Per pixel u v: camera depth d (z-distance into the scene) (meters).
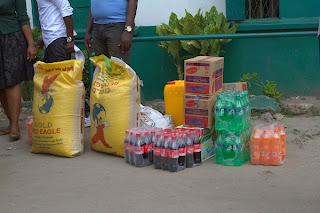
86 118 6.10
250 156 4.59
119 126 4.72
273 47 7.02
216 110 4.48
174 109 5.39
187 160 4.45
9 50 5.31
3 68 5.30
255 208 3.55
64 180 4.21
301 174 4.20
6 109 5.63
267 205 3.60
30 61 5.48
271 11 7.24
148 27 7.37
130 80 4.74
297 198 3.71
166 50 7.35
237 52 7.14
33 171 4.46
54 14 5.34
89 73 6.07
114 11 5.02
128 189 3.97
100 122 4.84
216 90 4.79
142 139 4.52
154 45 7.38
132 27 5.02
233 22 7.14
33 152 5.02
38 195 3.90
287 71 7.05
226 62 7.20
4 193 3.96
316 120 5.96
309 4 6.93
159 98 7.46
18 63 5.37
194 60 4.66
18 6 5.40
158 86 7.45
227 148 4.47
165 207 3.61
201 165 4.54
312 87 7.02
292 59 7.01
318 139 5.23
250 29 7.04
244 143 4.57
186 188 3.96
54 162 4.71
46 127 4.82
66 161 4.74
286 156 4.70
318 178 4.10
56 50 5.37
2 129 5.95
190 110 4.71
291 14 7.02
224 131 4.50
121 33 5.08
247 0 7.22
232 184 4.02
